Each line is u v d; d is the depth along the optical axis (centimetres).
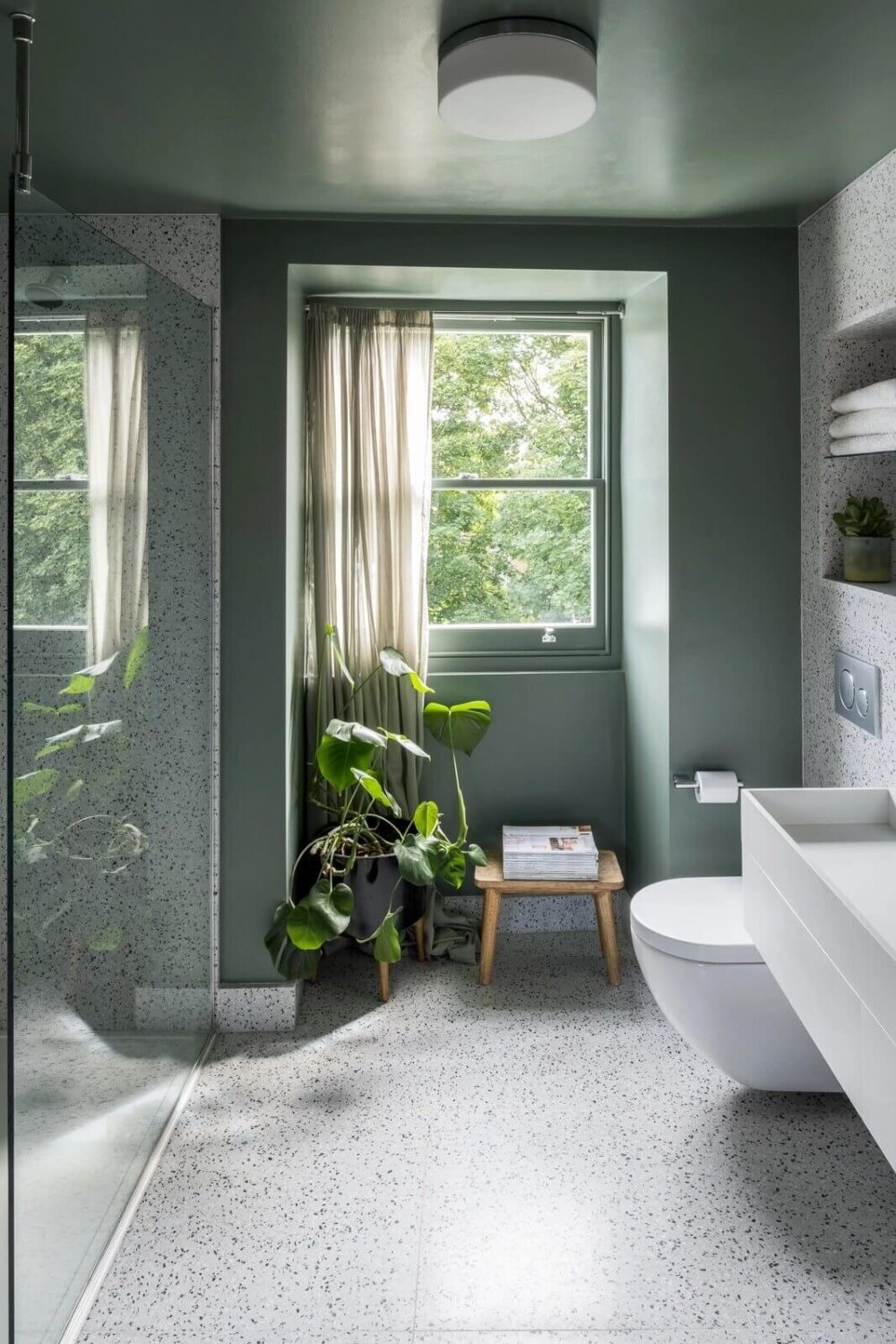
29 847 183
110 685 223
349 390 366
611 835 396
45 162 266
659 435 338
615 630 395
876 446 276
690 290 326
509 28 196
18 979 179
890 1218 235
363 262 316
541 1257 222
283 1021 325
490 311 373
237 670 318
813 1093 288
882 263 268
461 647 396
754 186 289
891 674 277
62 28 196
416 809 366
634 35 203
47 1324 193
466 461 392
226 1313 208
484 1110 280
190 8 189
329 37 201
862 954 178
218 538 316
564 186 286
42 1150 191
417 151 258
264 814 321
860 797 270
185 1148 263
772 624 337
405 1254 224
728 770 339
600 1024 328
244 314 313
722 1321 204
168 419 262
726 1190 245
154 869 259
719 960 259
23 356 176
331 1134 269
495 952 382
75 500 200
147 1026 257
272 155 261
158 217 309
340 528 367
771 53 209
